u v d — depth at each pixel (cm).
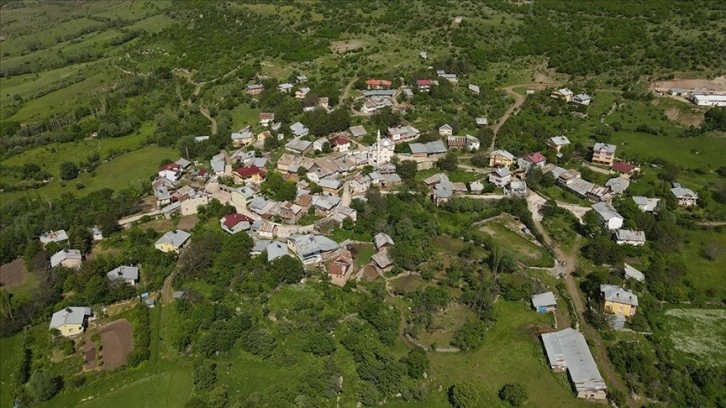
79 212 16325
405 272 13612
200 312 12106
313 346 11181
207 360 11162
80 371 11112
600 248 13938
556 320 12288
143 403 10394
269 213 15388
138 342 11481
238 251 13812
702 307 12688
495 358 11294
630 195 16500
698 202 16375
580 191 16488
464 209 16038
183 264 13612
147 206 16825
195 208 16262
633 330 11925
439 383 10688
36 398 10506
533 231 15275
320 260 13775
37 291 12862
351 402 10231
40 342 11919
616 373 10856
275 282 12975
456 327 12019
